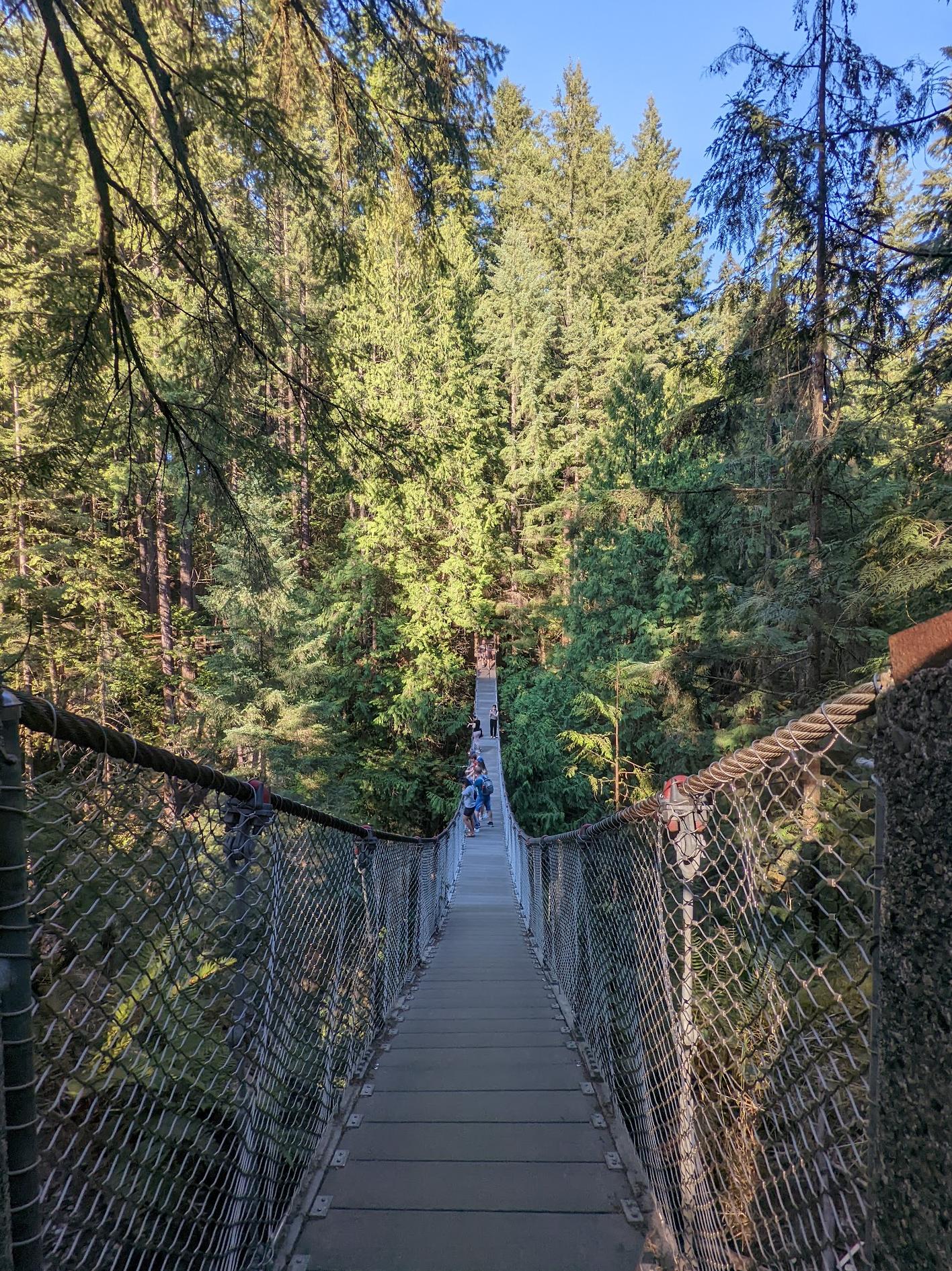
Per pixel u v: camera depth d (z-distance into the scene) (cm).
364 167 342
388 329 1902
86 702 1299
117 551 1341
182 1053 157
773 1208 148
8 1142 92
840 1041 107
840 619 604
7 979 93
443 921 869
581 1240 210
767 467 870
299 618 1536
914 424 575
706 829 189
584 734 1473
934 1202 74
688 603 1402
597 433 2155
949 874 73
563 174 3538
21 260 394
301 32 307
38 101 280
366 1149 262
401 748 1961
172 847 146
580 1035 387
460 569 2072
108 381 319
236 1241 181
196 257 294
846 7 582
